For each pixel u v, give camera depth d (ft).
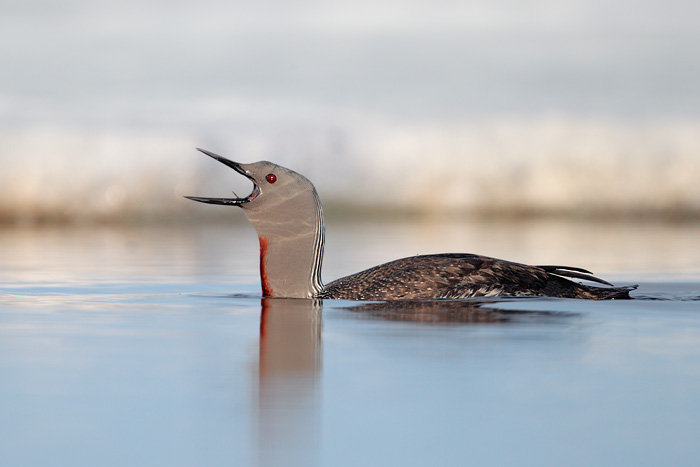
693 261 45.85
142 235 64.54
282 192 32.24
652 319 27.22
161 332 25.36
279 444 15.55
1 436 15.90
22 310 29.84
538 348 22.75
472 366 20.77
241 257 49.11
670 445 15.47
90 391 18.69
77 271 41.70
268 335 24.72
